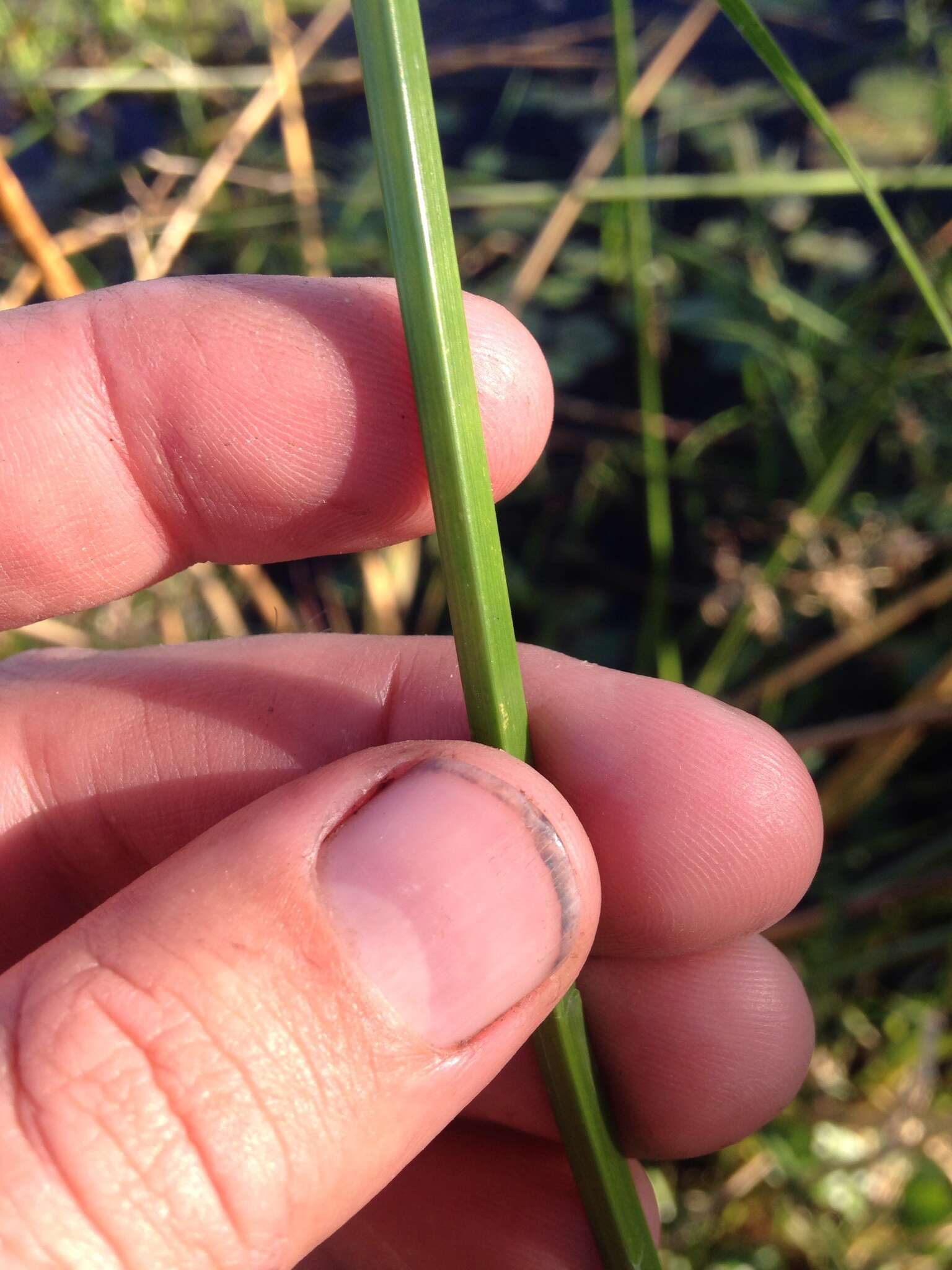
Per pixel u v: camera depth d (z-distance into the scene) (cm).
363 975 6
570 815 7
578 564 17
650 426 14
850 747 15
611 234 17
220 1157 6
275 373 8
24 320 8
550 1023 7
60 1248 5
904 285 16
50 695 9
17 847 9
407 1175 10
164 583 15
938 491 15
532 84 22
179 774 9
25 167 21
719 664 15
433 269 6
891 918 13
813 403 16
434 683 9
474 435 6
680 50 17
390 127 5
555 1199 9
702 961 9
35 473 8
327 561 17
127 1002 6
